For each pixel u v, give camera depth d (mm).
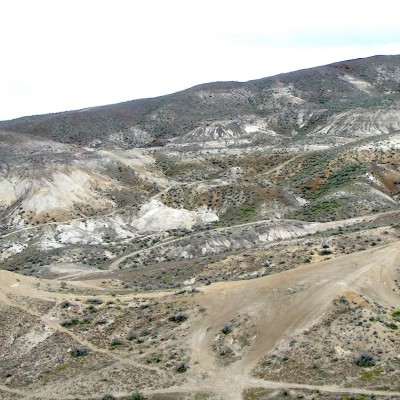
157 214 126625
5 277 65000
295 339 47031
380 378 41750
